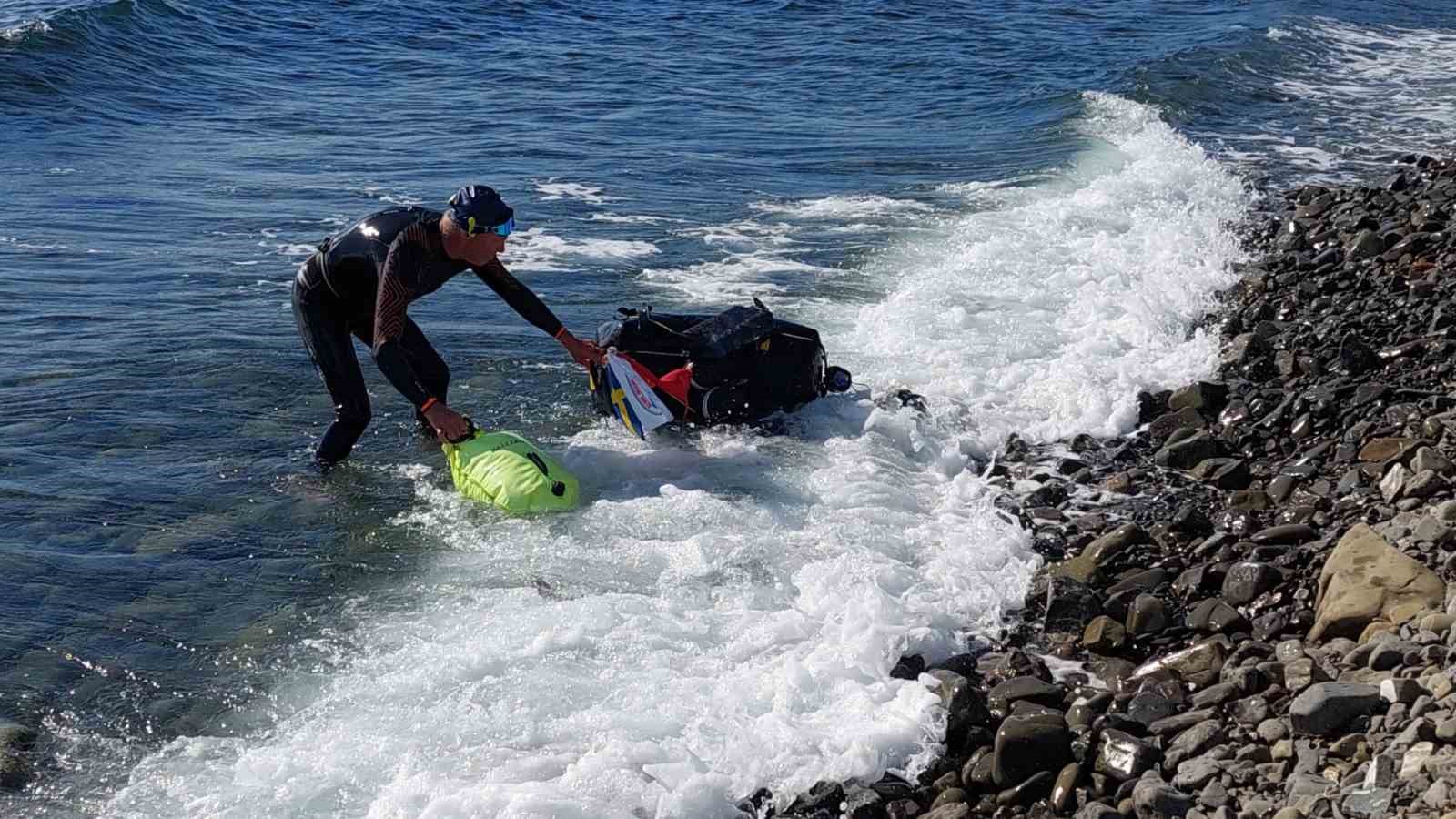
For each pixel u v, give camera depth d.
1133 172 14.91
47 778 5.04
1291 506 7.11
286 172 15.17
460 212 6.92
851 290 11.04
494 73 21.92
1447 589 5.74
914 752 5.26
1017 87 21.00
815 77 22.16
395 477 7.55
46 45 20.06
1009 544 6.88
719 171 15.55
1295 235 12.23
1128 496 7.59
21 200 13.40
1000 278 11.18
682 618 6.07
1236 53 22.36
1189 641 6.03
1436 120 18.55
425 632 5.98
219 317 10.08
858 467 7.66
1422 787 4.44
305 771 5.06
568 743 5.22
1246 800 4.71
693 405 8.02
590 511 7.09
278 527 6.96
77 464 7.57
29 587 6.30
